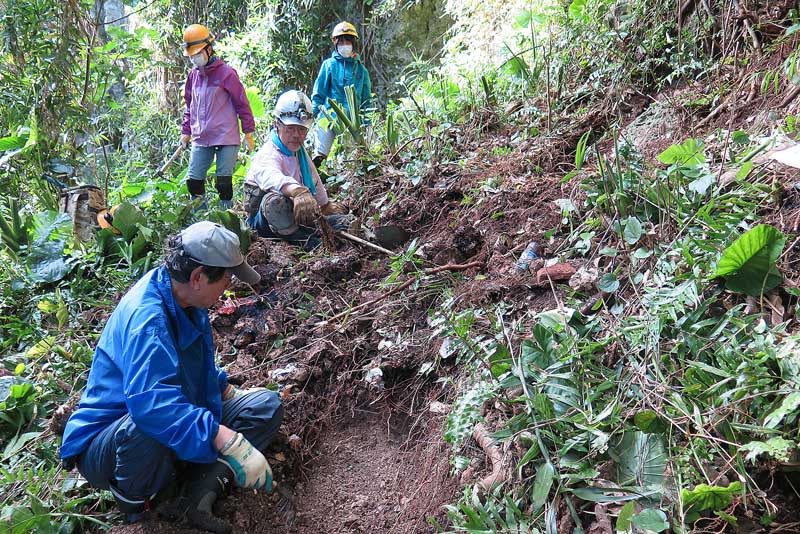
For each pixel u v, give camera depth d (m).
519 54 4.72
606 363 2.16
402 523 2.21
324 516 2.30
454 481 2.16
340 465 2.51
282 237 3.65
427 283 2.99
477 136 4.19
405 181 3.87
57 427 2.58
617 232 2.60
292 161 3.71
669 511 1.67
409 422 2.60
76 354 3.02
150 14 10.48
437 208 3.65
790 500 1.67
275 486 2.33
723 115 3.21
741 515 1.66
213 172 5.02
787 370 1.77
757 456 1.73
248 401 2.31
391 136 4.36
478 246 3.22
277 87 9.58
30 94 5.10
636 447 1.84
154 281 2.08
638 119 3.66
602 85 4.05
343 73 5.15
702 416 1.80
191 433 1.93
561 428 1.95
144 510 2.18
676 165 2.60
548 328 2.25
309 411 2.65
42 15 5.10
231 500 2.26
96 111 6.68
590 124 3.77
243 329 3.04
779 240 2.03
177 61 10.19
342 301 3.16
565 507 1.83
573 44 4.47
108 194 5.20
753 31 3.40
